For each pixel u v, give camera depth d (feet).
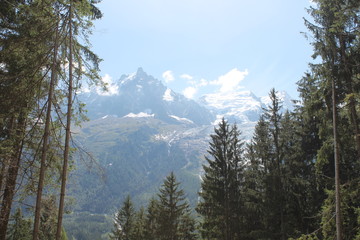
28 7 28.30
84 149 28.07
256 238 75.61
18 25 32.01
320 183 63.67
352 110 41.14
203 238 96.32
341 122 43.24
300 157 73.31
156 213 115.75
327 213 42.60
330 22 41.37
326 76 41.45
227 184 85.51
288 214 71.92
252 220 88.07
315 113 45.27
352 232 44.04
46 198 30.99
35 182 28.94
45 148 26.04
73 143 27.40
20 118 32.35
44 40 28.17
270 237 71.10
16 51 28.91
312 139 73.51
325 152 44.55
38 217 24.90
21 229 41.52
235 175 86.33
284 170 73.51
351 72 40.32
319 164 45.11
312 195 69.36
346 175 58.59
